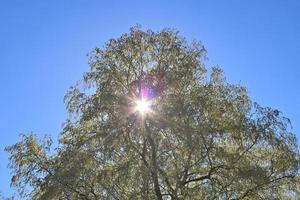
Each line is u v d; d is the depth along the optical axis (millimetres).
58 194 33406
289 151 34281
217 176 33594
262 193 33844
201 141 33156
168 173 32906
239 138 34000
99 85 35875
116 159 33562
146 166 32125
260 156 34906
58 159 34688
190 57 36688
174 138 33438
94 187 33594
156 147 33031
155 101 34500
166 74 35719
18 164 35438
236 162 33594
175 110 33375
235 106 35156
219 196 32969
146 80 35438
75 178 32719
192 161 33625
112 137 33438
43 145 36125
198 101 34000
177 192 32688
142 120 33562
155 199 31781
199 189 33000
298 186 34562
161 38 37375
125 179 31938
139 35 37562
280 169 34188
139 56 37219
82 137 34406
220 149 33219
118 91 35938
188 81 35781
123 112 34094
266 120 34344
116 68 36719
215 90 35750
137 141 33531
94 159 33344
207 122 33844
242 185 33219
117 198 32531
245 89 35969
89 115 34688
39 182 34562
